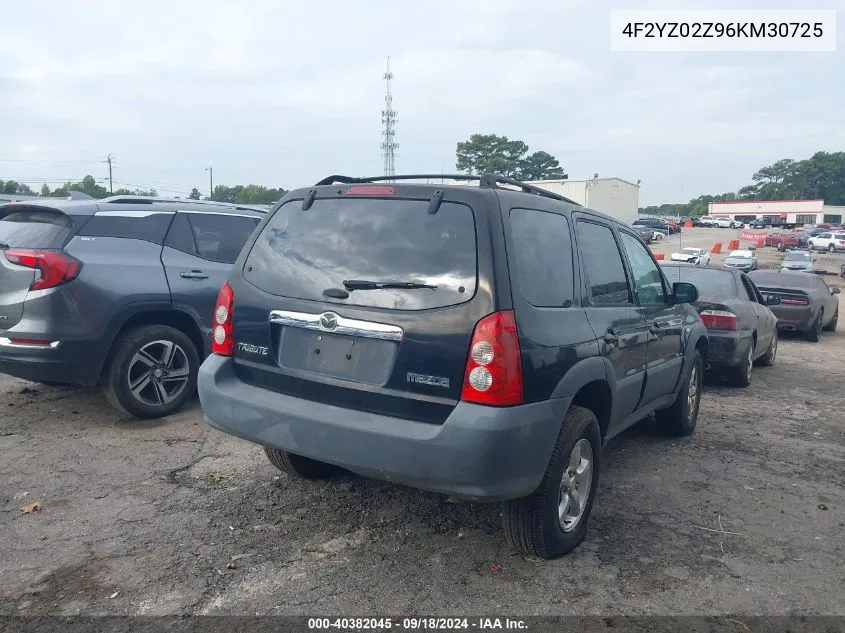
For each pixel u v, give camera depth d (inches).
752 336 350.9
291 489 187.5
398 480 137.6
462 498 134.3
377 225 149.4
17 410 251.9
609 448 238.2
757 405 314.0
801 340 578.9
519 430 132.8
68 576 142.0
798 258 1444.4
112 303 229.9
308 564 149.1
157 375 244.7
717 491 200.8
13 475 193.0
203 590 138.0
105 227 238.8
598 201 2512.3
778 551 163.0
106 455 209.6
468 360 132.6
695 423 262.5
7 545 154.2
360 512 174.9
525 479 136.6
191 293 252.4
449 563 151.2
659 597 140.6
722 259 1862.7
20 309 218.7
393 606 134.2
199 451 214.7
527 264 144.6
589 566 152.3
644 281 210.1
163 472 197.3
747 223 4101.9
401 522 169.9
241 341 161.9
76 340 222.5
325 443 143.0
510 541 151.5
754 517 182.9
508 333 132.9
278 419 149.1
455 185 147.3
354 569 147.5
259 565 148.1
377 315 141.4
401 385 138.3
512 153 3811.5
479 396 131.6
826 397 336.8
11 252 222.7
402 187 149.6
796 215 4138.8
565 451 148.1
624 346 178.4
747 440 254.7
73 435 226.8
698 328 249.1
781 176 5949.8
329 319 146.6
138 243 245.0
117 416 247.4
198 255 261.7
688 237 2847.0
